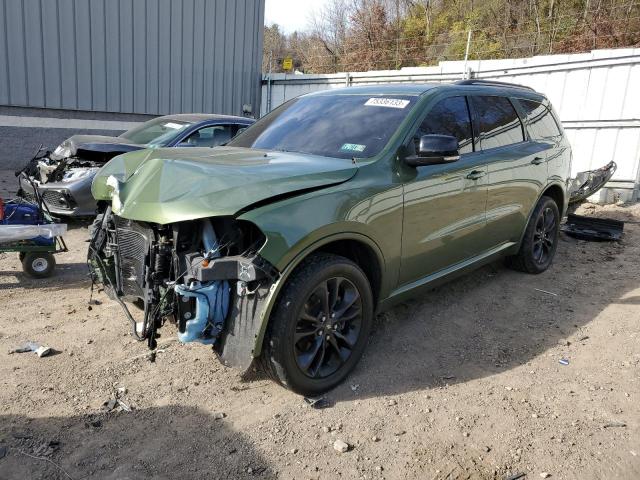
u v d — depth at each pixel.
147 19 13.02
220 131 7.89
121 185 3.41
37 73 11.77
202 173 3.13
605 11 19.61
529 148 5.16
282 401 3.25
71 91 12.26
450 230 4.14
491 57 22.83
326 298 3.22
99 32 12.40
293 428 3.00
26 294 4.86
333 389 3.39
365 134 3.92
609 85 8.66
